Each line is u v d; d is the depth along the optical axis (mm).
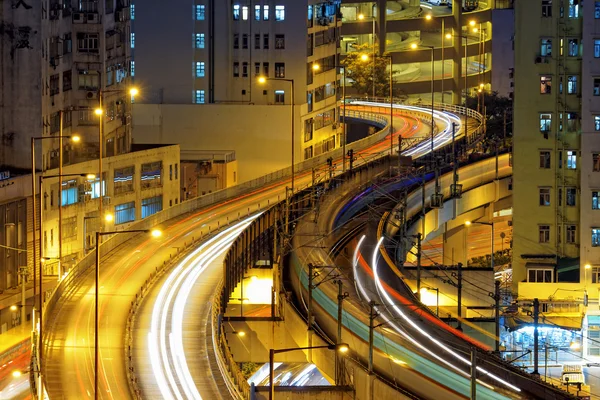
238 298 157750
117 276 153375
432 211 192000
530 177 178750
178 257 165125
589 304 170750
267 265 163875
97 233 114125
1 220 171000
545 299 173250
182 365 118875
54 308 137750
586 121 174125
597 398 142375
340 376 113562
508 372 105000
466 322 135875
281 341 134000
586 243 174750
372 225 173125
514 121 178875
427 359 106125
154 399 109062
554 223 178500
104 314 135875
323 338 121125
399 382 109812
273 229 167375
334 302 128250
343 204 185500
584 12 173875
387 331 115125
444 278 154625
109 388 112125
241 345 133875
